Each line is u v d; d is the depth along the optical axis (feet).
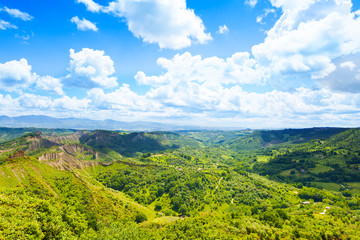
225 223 384.27
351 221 425.28
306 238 325.62
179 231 331.77
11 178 347.97
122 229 283.59
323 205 549.13
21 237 86.63
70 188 416.67
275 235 327.88
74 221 175.52
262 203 610.65
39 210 120.16
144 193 645.10
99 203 423.23
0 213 96.22
